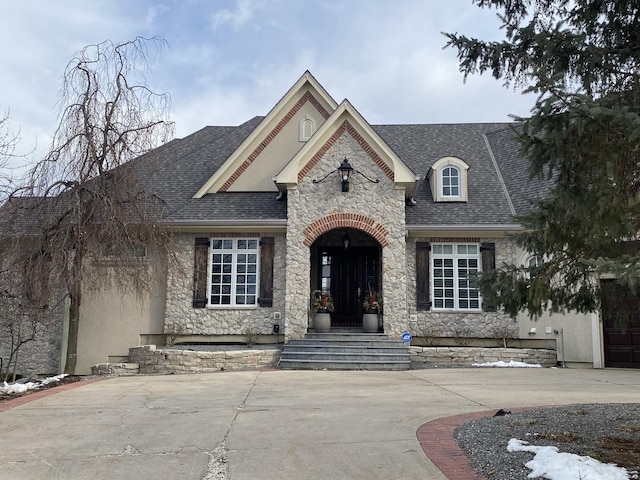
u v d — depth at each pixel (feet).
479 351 54.39
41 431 25.53
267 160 67.46
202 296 60.29
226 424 26.50
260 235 61.72
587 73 21.31
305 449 22.06
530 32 21.16
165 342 59.72
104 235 46.19
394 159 58.49
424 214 62.44
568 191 18.75
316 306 59.16
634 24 21.26
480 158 74.18
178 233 61.62
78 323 55.36
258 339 59.98
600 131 18.35
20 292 45.14
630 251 20.13
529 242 22.18
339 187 58.95
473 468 19.44
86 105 45.73
